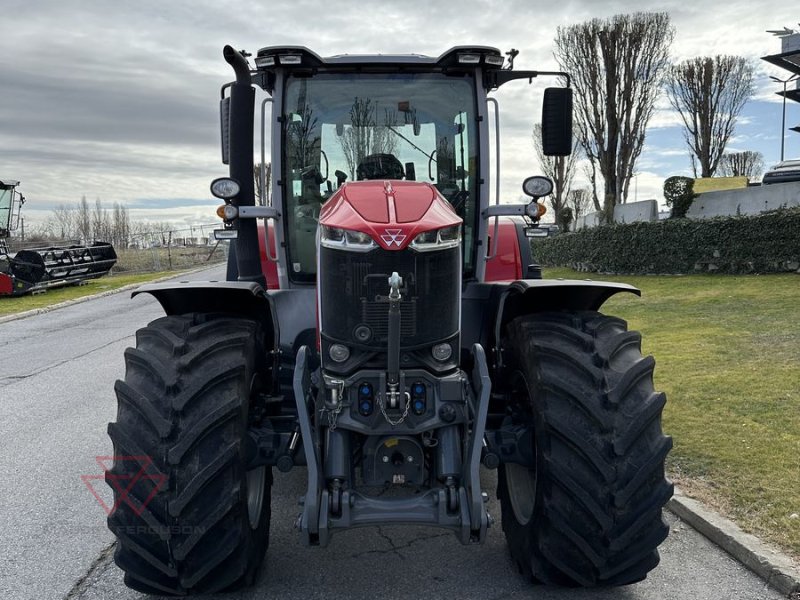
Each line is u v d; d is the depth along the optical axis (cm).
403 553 330
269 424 307
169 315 326
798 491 361
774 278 1202
